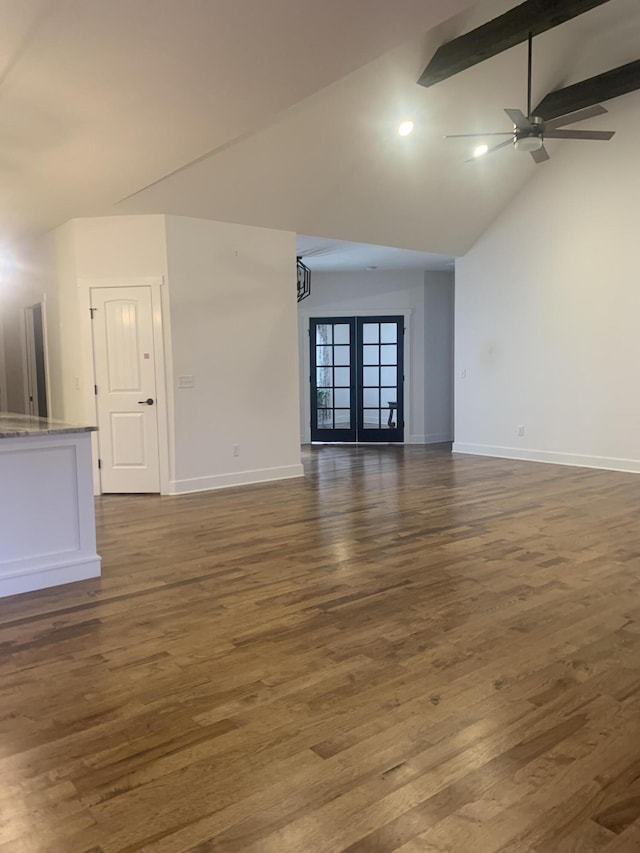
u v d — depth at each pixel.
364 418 10.11
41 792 1.71
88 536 3.49
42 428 3.36
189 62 2.88
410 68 4.84
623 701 2.13
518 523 4.53
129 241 5.66
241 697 2.20
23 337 7.28
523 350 7.45
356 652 2.53
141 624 2.85
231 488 6.11
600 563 3.60
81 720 2.07
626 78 5.38
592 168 6.61
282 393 6.55
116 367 5.78
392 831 1.54
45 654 2.56
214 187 5.46
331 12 2.51
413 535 4.25
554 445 7.23
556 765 1.79
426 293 9.78
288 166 5.48
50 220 5.76
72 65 2.87
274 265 6.35
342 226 6.59
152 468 5.85
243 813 1.61
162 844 1.51
